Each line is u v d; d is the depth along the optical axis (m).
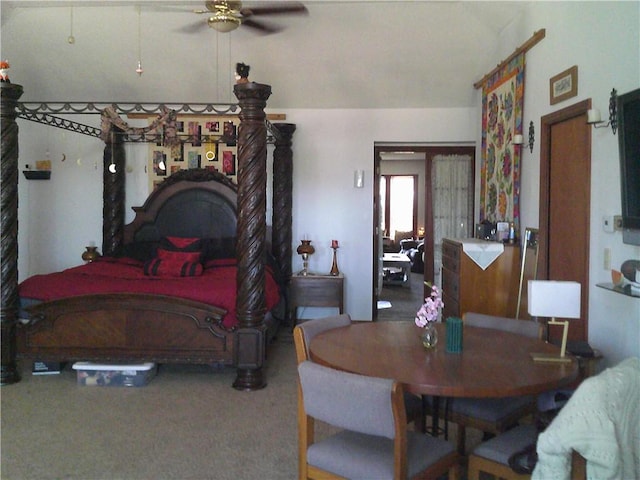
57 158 6.38
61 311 4.22
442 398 2.66
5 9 4.87
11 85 4.21
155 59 5.54
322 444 2.18
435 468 2.07
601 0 3.10
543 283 2.31
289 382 4.33
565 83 3.54
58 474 2.82
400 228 11.80
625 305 2.87
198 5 4.63
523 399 2.65
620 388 1.64
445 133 6.21
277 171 6.05
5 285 4.23
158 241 6.09
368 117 6.27
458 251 4.53
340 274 6.15
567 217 3.61
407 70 5.59
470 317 3.07
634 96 2.54
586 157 3.26
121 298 4.18
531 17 4.19
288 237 6.09
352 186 6.33
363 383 1.84
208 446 3.15
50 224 6.43
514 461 2.03
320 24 4.96
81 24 5.07
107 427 3.42
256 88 4.00
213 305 4.24
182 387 4.20
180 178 6.17
